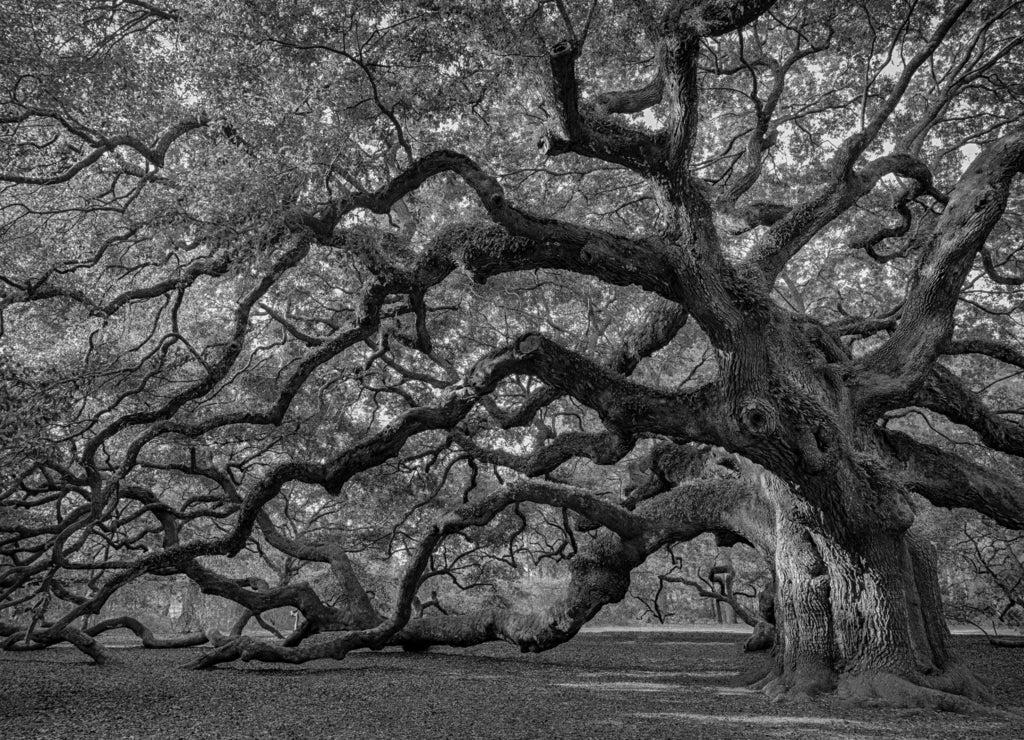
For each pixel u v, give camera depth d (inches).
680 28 319.3
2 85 481.7
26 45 491.8
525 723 354.9
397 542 1003.3
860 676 413.4
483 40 388.2
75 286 584.1
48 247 593.6
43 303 618.8
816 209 494.9
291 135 411.8
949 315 482.3
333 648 624.4
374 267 465.7
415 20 397.7
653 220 738.8
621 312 916.0
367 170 464.4
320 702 426.0
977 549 956.6
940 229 468.8
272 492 559.5
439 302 764.0
